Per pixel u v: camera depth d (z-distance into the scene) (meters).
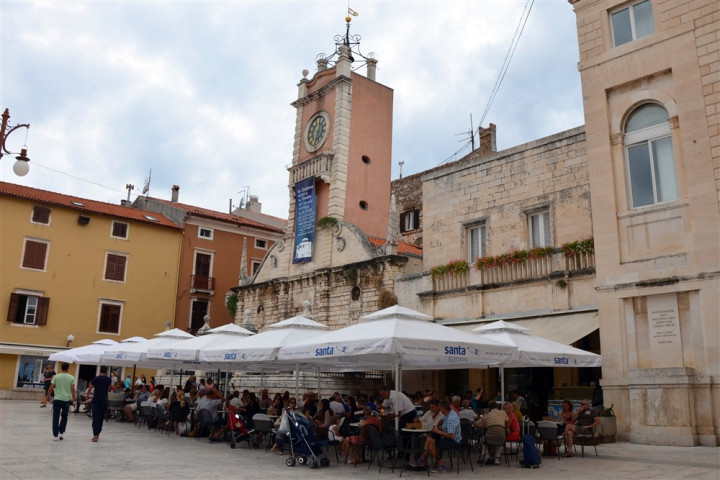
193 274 47.34
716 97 16.94
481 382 24.69
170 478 10.60
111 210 44.81
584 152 22.27
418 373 26.83
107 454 13.62
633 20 19.33
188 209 49.50
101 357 25.88
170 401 21.38
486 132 40.56
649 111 18.64
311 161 35.81
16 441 15.47
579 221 21.98
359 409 20.00
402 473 12.12
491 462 13.60
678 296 16.98
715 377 15.80
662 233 17.66
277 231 52.44
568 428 14.37
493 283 23.89
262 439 16.97
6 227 39.56
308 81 39.12
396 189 43.53
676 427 15.96
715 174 16.67
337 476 11.64
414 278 27.38
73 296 41.50
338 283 32.00
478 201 25.67
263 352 16.56
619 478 10.93
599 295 18.61
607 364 18.05
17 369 38.34
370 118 36.91
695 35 17.59
